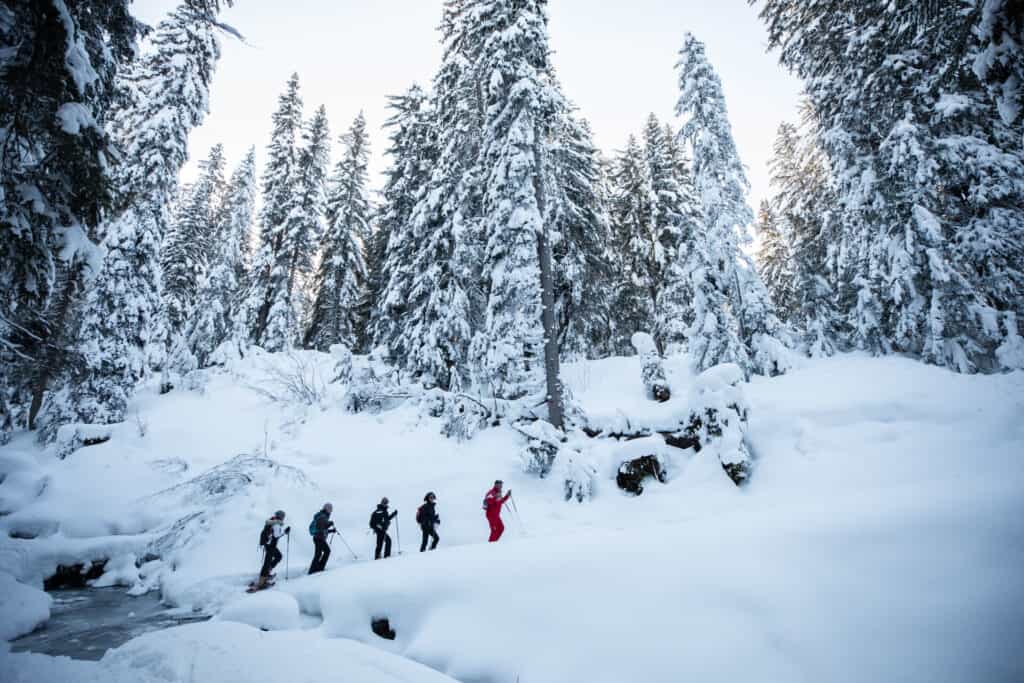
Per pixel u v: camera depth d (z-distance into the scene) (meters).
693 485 11.84
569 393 15.55
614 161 29.06
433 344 17.81
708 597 5.00
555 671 4.83
